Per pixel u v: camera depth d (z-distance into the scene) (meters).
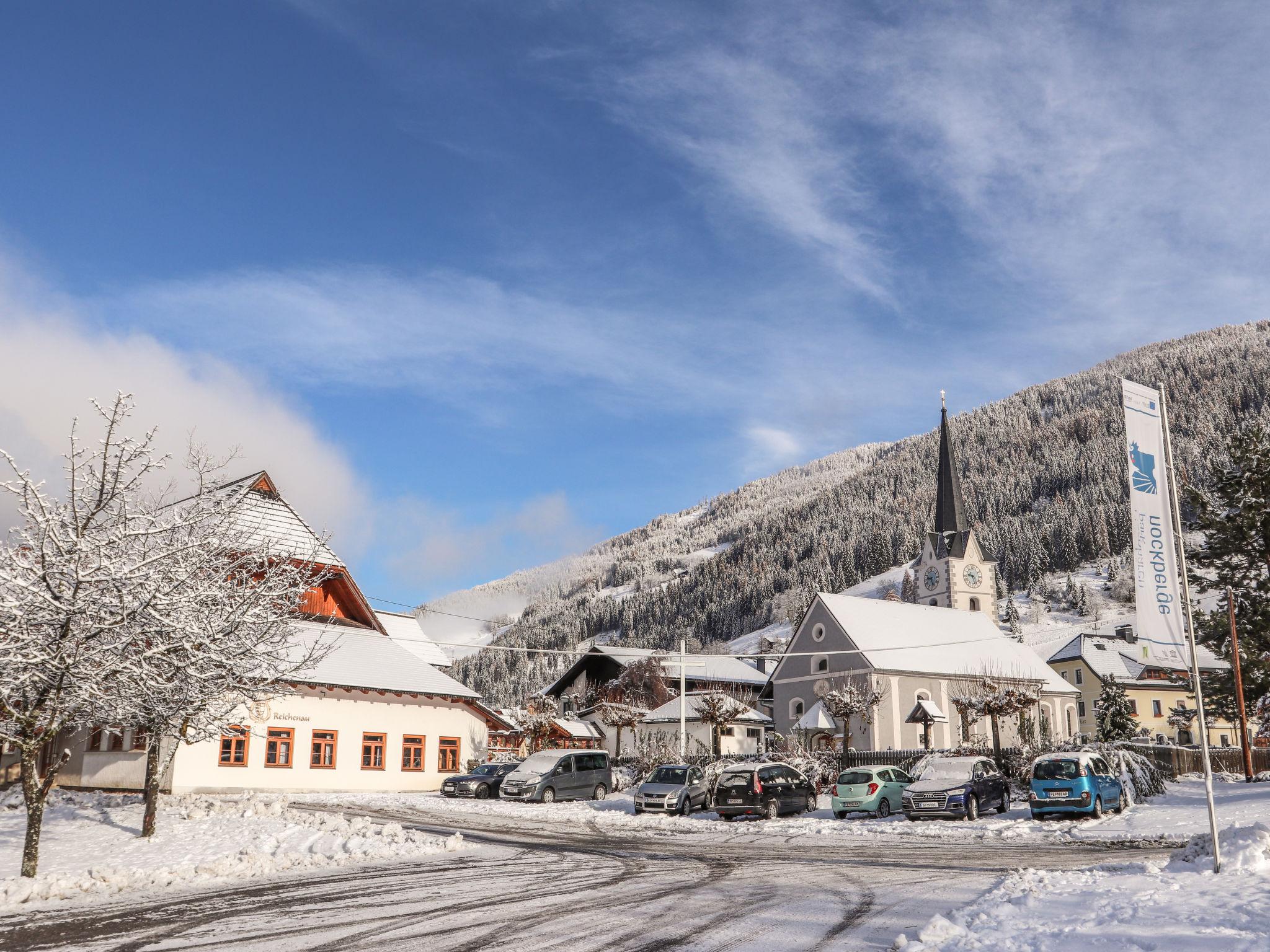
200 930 11.19
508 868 16.91
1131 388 14.76
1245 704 46.00
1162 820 25.08
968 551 93.56
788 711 68.69
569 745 70.19
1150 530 14.50
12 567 15.54
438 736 44.97
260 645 19.81
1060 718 71.75
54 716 15.89
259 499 35.16
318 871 16.36
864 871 16.67
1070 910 11.15
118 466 15.95
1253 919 9.47
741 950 10.00
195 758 36.31
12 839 20.70
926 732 58.81
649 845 21.53
